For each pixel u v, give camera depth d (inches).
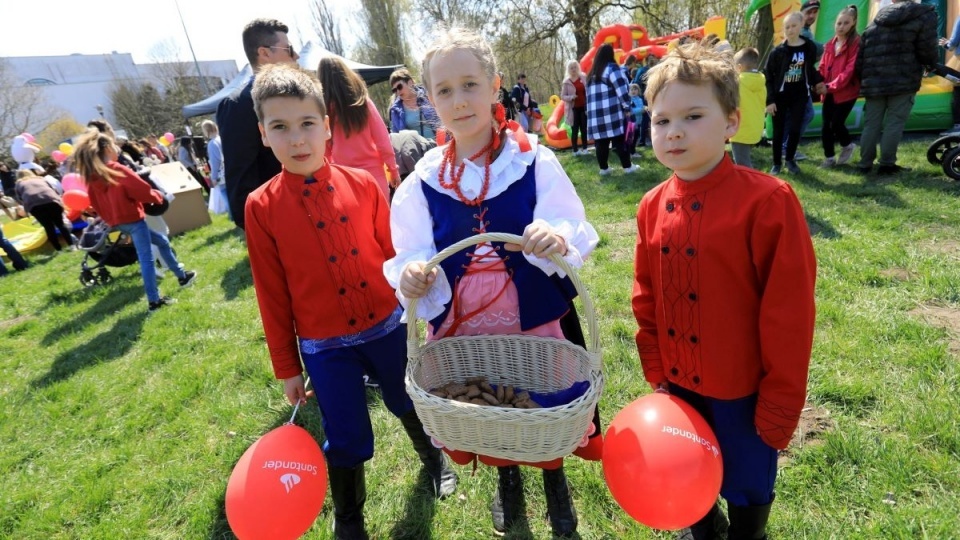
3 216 562.3
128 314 190.1
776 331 48.4
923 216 161.3
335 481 68.4
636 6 732.0
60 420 124.0
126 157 195.8
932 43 189.5
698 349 54.4
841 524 69.5
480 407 48.4
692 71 47.9
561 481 73.0
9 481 103.9
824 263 140.3
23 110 1291.8
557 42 991.0
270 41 114.3
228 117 119.3
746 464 55.5
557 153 401.4
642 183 255.0
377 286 70.9
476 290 60.9
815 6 268.8
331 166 71.2
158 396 125.9
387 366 73.0
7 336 193.3
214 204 317.7
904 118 203.6
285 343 70.3
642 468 51.2
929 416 82.4
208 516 86.7
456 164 62.3
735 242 49.8
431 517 80.5
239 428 109.3
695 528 68.8
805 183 212.1
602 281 151.2
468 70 55.9
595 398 50.1
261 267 68.3
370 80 478.3
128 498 94.0
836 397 91.7
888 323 109.7
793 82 216.8
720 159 51.4
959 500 69.6
